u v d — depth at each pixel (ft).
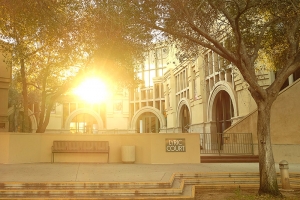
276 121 49.96
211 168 39.50
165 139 46.14
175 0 32.24
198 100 84.53
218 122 76.89
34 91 90.12
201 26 36.32
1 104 54.80
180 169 38.29
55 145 45.01
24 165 40.16
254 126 52.90
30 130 109.19
